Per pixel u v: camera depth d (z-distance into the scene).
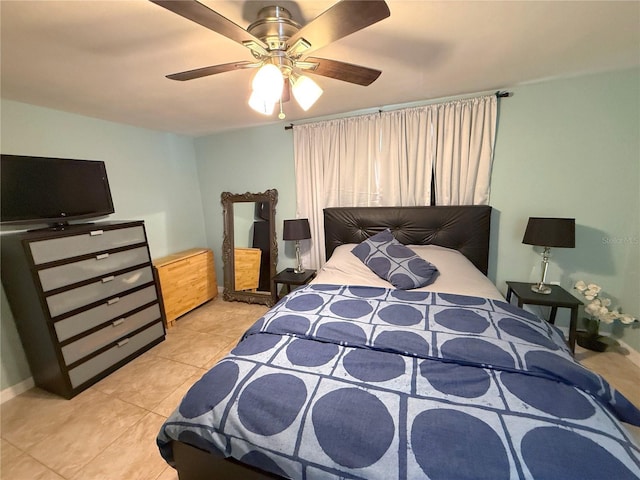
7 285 1.89
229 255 3.52
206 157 3.53
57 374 1.90
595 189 2.13
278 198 3.26
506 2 1.10
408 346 1.24
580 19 1.23
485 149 2.31
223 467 1.02
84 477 1.39
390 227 2.62
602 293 2.23
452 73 1.84
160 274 2.75
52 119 2.18
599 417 0.86
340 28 0.92
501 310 1.56
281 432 0.90
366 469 0.78
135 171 2.86
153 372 2.18
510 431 0.82
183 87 1.87
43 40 1.24
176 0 0.74
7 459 1.49
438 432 0.83
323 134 2.83
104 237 2.12
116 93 1.91
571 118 2.10
